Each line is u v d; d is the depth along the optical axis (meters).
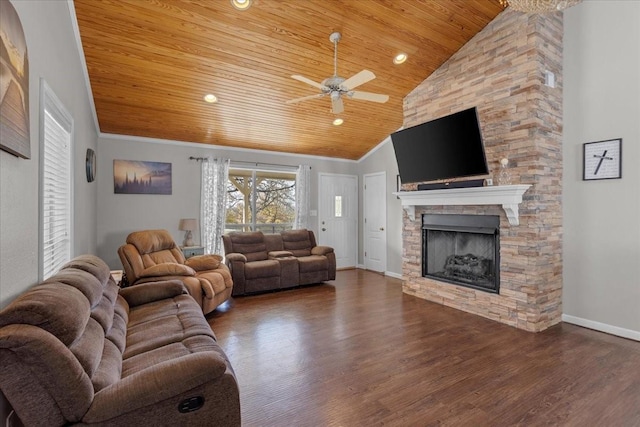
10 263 1.39
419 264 4.55
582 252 3.42
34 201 1.71
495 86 3.60
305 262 5.20
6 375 1.07
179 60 3.53
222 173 5.50
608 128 3.22
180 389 1.29
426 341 3.02
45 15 1.94
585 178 3.38
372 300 4.43
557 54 3.47
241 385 2.27
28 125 1.54
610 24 3.21
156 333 2.07
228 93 4.18
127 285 3.54
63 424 1.15
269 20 3.15
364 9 3.20
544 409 1.99
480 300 3.75
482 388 2.22
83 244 3.36
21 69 1.43
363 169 6.87
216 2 2.90
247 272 4.68
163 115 4.52
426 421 1.88
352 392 2.18
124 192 4.88
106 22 2.97
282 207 6.42
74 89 2.85
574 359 2.65
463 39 3.85
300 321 3.58
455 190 3.73
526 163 3.32
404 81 4.43
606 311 3.25
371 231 6.68
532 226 3.26
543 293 3.32
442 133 3.71
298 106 4.68
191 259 4.26
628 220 3.11
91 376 1.31
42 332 1.13
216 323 3.52
